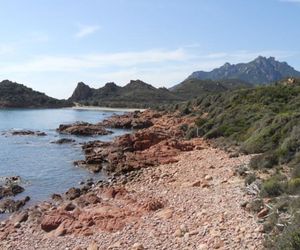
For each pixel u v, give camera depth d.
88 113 139.75
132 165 35.09
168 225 18.14
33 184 31.53
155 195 24.25
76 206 23.62
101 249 16.47
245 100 58.22
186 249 15.09
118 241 17.05
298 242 12.02
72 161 41.78
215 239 15.21
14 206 24.86
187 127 57.25
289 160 24.67
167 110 93.38
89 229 18.88
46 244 17.94
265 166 24.95
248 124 44.97
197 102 79.81
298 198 15.98
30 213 22.48
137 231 17.97
